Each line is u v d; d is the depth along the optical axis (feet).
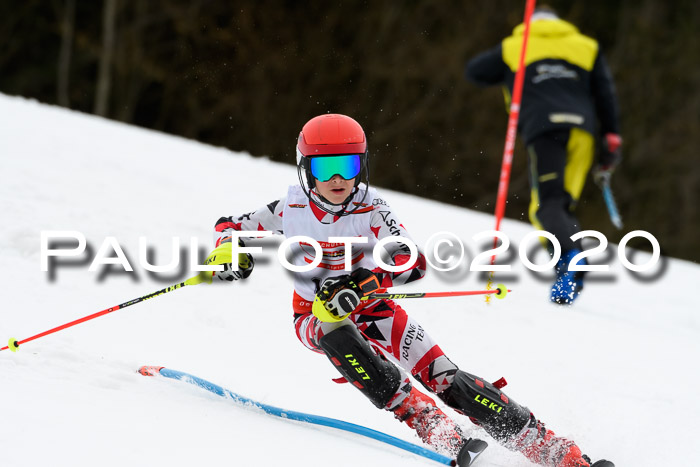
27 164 88.22
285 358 49.08
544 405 46.83
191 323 51.90
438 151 288.30
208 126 290.56
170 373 40.42
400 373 36.83
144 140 135.23
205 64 287.48
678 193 286.25
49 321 47.03
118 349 44.47
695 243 284.20
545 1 291.17
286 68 288.10
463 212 132.36
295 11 288.10
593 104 75.00
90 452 28.32
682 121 286.25
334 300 35.76
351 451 33.63
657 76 287.69
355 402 43.52
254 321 55.06
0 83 289.53
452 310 65.41
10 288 50.85
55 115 140.87
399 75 288.10
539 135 71.26
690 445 42.24
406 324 38.24
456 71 285.64
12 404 31.37
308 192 38.34
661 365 59.16
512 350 57.57
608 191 76.43
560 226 67.92
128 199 84.12
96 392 35.45
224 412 36.27
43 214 69.31
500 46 75.66
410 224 103.55
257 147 289.94
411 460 34.27
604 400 48.65
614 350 61.46
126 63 287.48
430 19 291.17
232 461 29.86
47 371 37.35
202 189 100.58
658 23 289.33
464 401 36.50
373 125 289.74
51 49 292.20
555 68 72.64
